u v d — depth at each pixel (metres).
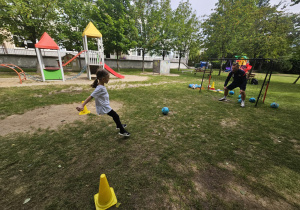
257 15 13.80
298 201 1.73
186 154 2.57
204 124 3.86
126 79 12.02
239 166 2.32
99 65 11.30
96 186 1.86
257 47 13.34
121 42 15.70
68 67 18.70
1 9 10.20
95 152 2.56
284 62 24.06
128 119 4.00
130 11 16.89
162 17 18.80
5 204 1.58
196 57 36.12
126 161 2.34
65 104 5.18
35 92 6.52
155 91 7.67
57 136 3.05
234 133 3.42
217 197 1.75
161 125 3.70
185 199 1.71
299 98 7.27
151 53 20.17
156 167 2.22
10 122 3.64
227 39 14.93
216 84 11.53
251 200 1.73
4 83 8.23
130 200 1.67
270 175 2.14
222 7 15.62
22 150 2.56
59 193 1.74
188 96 6.89
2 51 16.36
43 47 8.95
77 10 14.22
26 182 1.89
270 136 3.33
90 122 3.78
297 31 15.43
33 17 11.50
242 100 5.58
